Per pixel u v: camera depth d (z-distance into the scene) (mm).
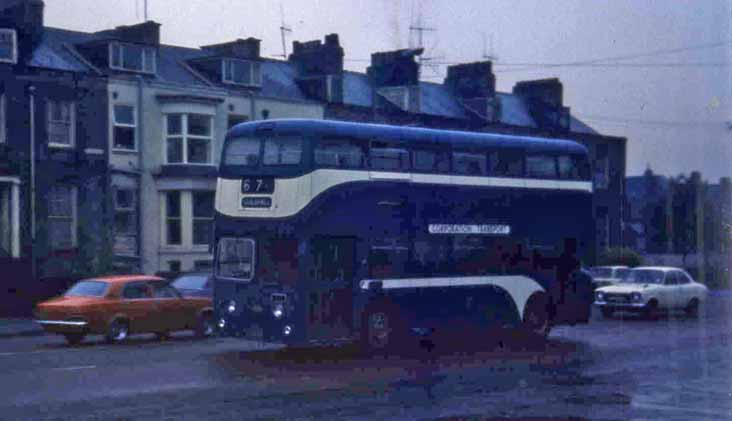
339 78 44156
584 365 18547
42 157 34688
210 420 11773
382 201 19375
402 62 44938
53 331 21594
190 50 43656
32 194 34219
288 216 18281
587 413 12570
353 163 18984
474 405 13320
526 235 22250
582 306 23406
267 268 18594
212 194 39031
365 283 18938
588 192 23828
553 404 13414
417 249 19953
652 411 12734
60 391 14203
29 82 34531
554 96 46219
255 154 19062
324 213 18375
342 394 14312
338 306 18562
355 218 18875
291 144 18516
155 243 37719
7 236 33719
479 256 21188
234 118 40594
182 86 38656
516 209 22078
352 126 19109
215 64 41188
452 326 20484
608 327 28422
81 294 22094
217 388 14750
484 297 21188
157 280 23219
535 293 22281
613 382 15938
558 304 22875
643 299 30719
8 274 32688
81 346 21500
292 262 18188
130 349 20797
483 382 15906
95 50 37719
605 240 41312
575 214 23438
